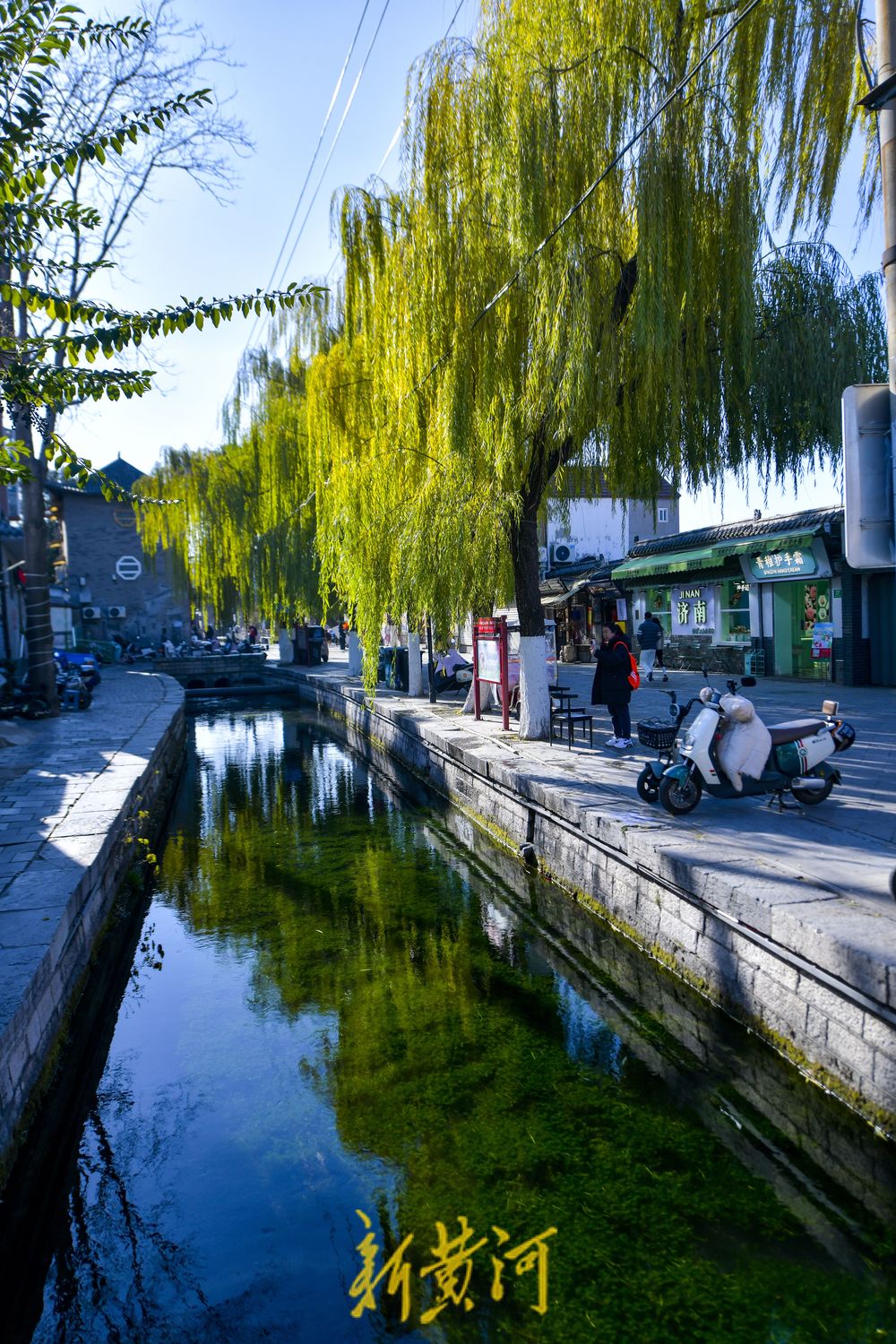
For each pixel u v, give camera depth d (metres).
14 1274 3.27
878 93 3.79
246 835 10.12
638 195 6.97
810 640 16.16
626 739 9.85
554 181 7.68
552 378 7.80
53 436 3.57
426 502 9.59
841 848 5.38
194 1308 2.95
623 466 9.34
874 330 8.83
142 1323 2.94
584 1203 3.34
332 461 11.88
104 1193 3.60
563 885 7.16
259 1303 2.94
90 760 11.27
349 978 5.71
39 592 16.33
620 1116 3.94
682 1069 4.37
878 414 3.89
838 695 13.22
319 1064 4.57
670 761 6.89
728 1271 2.96
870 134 7.27
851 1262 2.98
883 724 10.20
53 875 5.91
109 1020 5.27
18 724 15.36
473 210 8.34
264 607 25.34
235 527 24.77
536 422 8.61
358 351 11.37
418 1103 4.13
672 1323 2.74
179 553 27.05
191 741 19.11
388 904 7.25
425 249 8.58
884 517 3.87
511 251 8.08
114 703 19.55
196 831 10.53
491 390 8.59
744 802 6.87
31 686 16.31
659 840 5.67
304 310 13.77
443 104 8.33
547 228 7.70
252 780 13.98
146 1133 4.00
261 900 7.52
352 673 23.62
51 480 29.31
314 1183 3.56
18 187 3.40
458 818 10.17
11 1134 3.68
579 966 5.80
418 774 12.77
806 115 7.30
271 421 21.08
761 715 11.06
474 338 8.58
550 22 7.83
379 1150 3.77
